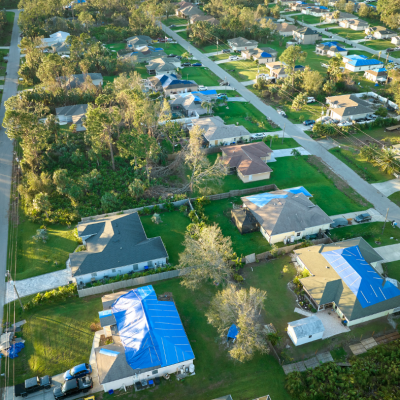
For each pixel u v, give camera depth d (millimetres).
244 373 43156
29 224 67438
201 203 71000
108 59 134250
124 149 75875
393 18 176750
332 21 199125
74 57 135500
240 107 112188
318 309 50344
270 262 58812
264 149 85000
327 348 45781
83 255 56219
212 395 40812
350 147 90000
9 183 78812
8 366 43656
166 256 57844
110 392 40781
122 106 95562
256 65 144500
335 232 64438
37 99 104062
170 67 132875
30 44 131750
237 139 92812
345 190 75750
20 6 186500
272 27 177625
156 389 41250
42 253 60531
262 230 64500
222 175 75062
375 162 83562
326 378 41656
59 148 86000
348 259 53875
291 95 116938
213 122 95062
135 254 57031
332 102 106625
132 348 42531
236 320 45625
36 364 43812
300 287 53750
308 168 83125
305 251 57906
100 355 42469
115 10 199625
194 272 51562
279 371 43375
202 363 44125
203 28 168000
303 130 99188
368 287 50125
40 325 48625
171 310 48219
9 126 77188
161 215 69750
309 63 144625
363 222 66938
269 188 75312
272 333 44906
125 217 63844
